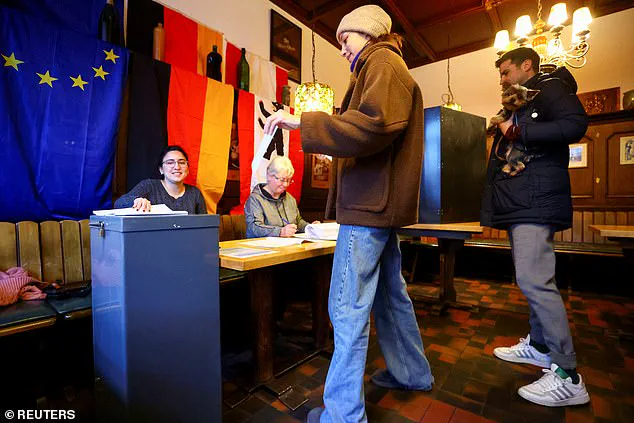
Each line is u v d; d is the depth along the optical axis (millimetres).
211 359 1224
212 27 3336
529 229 1635
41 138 2025
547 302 1600
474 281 4277
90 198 2232
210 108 2971
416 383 1655
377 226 1208
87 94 2188
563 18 2980
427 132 2324
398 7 4059
